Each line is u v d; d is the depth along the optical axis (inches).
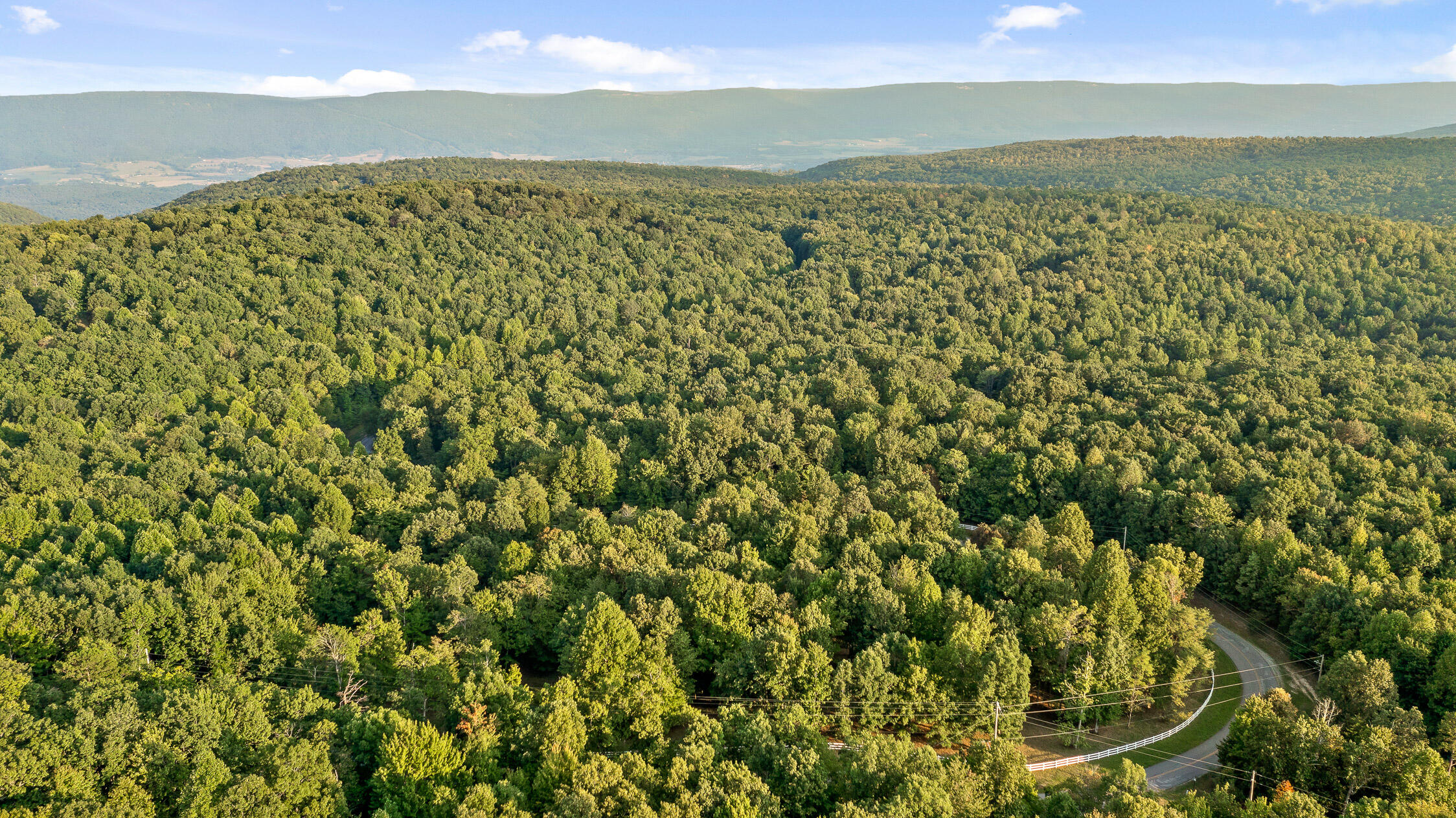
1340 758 2438.5
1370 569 3668.8
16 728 2207.2
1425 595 3307.1
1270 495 4266.7
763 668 2827.3
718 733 2479.1
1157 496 4480.8
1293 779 2463.1
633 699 2679.6
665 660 2861.7
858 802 2210.9
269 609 3314.5
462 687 2647.6
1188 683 3083.2
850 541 3841.0
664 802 2126.0
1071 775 2709.2
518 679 2942.9
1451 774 2294.5
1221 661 3506.4
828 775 2337.6
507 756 2460.6
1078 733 2901.1
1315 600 3336.6
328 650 2886.3
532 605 3346.5
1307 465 4766.2
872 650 2842.0
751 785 2196.1
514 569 3602.4
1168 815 2127.2
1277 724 2534.5
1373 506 4178.2
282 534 4042.8
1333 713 2628.0
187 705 2363.4
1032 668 3134.8
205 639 3041.3
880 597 3184.1
